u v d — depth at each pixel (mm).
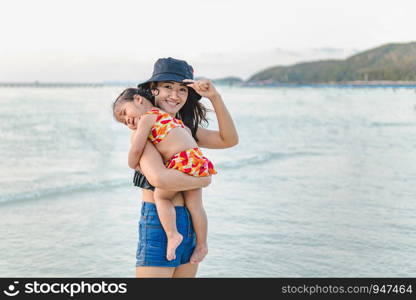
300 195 7754
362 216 6477
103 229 5965
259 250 5121
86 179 9344
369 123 23891
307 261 4812
